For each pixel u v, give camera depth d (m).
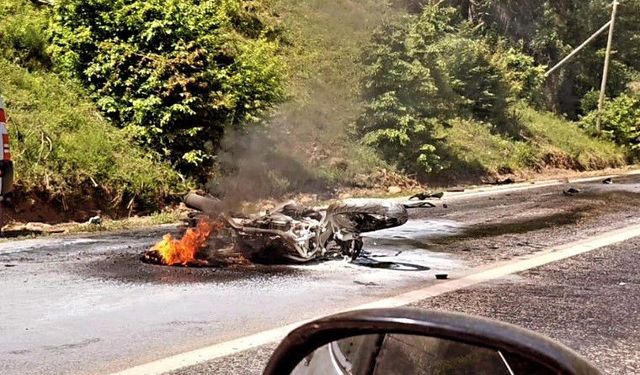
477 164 20.61
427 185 18.06
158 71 12.41
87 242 8.44
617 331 5.10
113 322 4.98
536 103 31.09
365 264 7.50
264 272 6.90
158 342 4.54
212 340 4.62
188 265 7.09
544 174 24.08
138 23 12.74
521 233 10.01
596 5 37.75
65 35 12.66
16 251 7.71
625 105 32.53
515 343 1.63
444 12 23.31
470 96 23.94
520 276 7.00
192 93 12.68
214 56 13.59
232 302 5.66
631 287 6.57
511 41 32.88
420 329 1.77
